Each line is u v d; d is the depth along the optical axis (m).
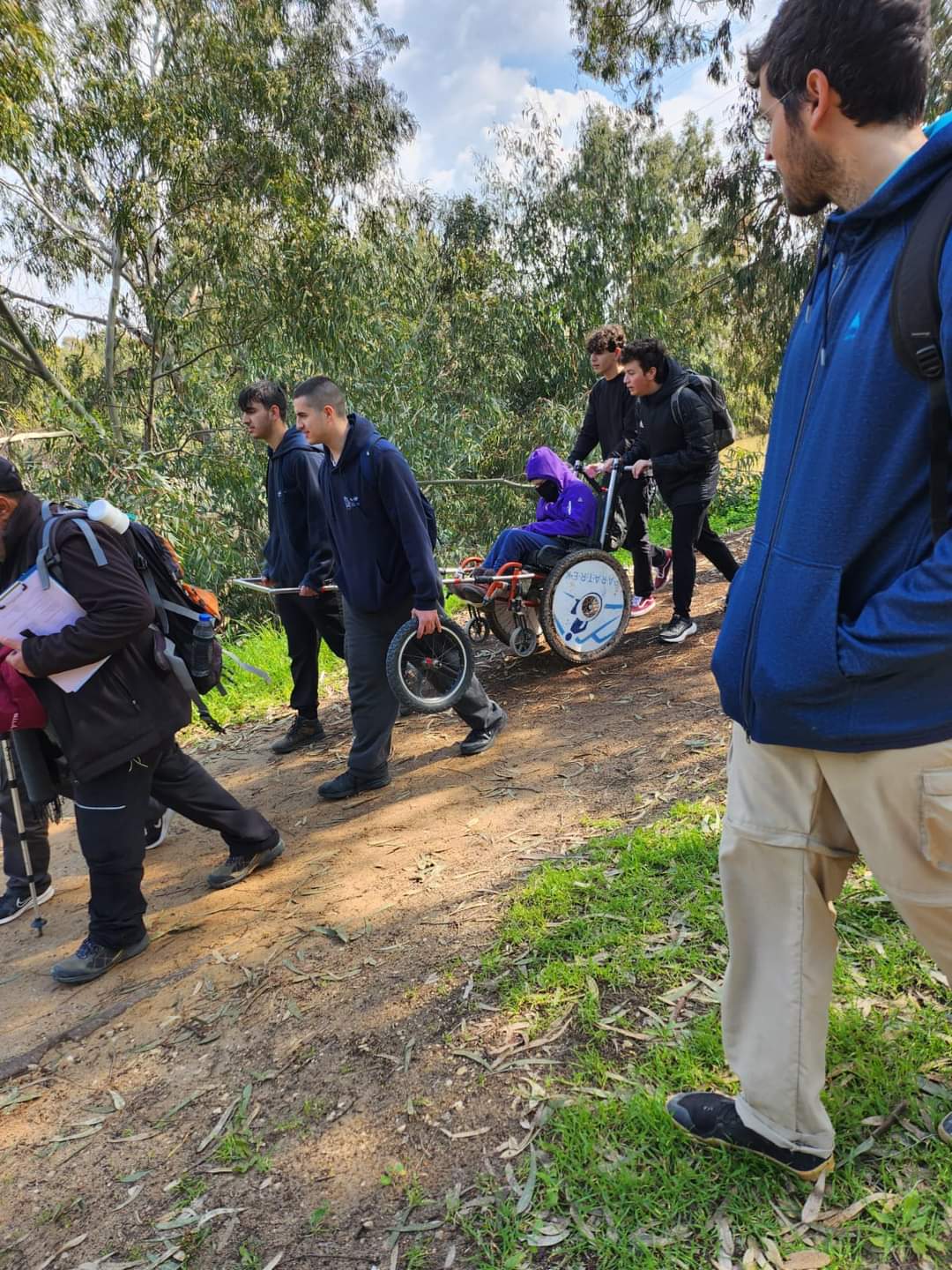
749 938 1.68
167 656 3.03
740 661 1.56
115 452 8.82
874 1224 1.68
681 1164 1.86
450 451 12.24
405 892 3.30
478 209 16.19
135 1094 2.51
